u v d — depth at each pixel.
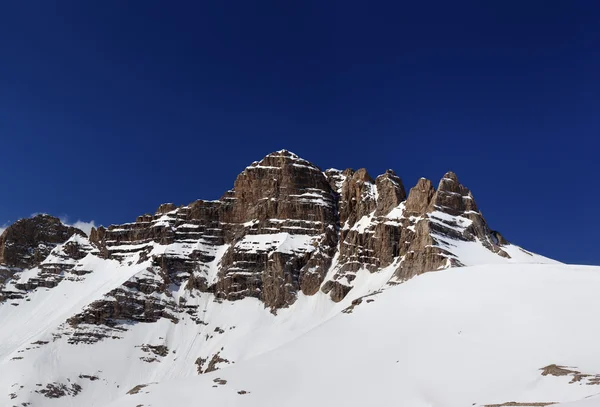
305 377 132.38
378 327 152.25
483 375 118.19
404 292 171.25
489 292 155.75
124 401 127.25
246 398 123.31
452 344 133.88
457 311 149.00
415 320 150.50
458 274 175.62
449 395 114.00
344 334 153.75
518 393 107.12
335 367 135.50
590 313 134.00
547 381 107.31
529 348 124.75
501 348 127.31
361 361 136.12
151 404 123.50
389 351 138.00
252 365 142.88
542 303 142.88
